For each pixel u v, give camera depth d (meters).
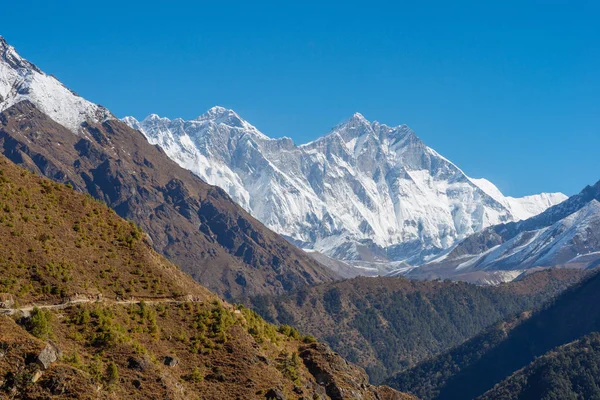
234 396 137.50
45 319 129.75
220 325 153.25
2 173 160.25
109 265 156.00
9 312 130.00
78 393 112.75
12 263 142.00
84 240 158.00
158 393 126.38
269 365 149.12
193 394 134.12
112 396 119.25
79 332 135.12
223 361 145.25
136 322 145.75
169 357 139.75
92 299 144.62
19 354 113.12
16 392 109.88
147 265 161.12
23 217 152.62
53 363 115.00
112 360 130.12
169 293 157.38
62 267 146.50
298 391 147.25
